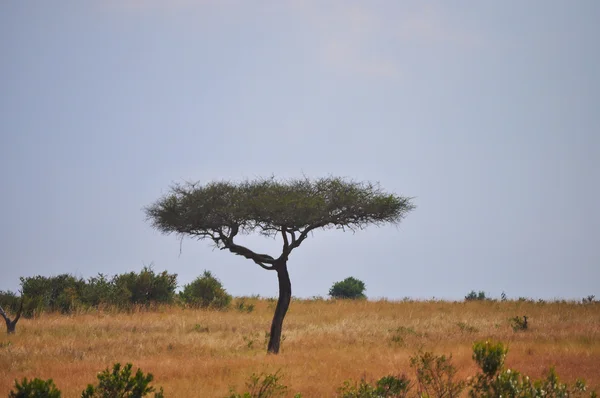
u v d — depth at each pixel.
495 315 117.44
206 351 76.00
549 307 128.00
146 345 80.00
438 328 99.50
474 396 42.06
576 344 77.81
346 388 44.84
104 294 133.00
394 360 65.38
